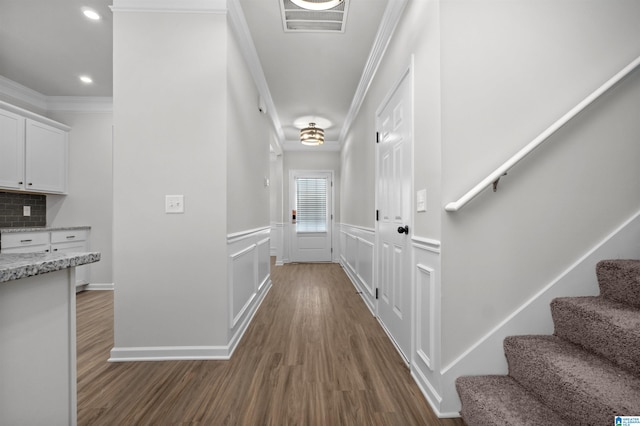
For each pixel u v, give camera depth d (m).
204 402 1.47
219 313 1.97
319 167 6.18
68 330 0.84
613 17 1.45
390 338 2.26
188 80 1.97
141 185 1.96
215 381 1.67
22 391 0.71
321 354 2.00
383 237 2.51
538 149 1.42
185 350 1.94
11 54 2.78
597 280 1.39
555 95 1.43
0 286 0.65
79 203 3.78
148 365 1.86
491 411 1.10
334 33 2.45
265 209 3.66
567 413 1.01
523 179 1.41
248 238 2.63
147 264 1.96
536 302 1.39
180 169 1.97
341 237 5.69
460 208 1.34
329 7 1.99
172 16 1.97
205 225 1.98
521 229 1.41
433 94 1.48
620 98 1.43
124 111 1.95
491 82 1.42
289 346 2.13
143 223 1.96
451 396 1.37
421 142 1.63
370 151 3.06
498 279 1.40
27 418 0.72
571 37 1.44
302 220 6.14
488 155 1.41
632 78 1.43
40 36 2.50
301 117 4.51
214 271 1.97
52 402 0.78
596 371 1.02
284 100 3.86
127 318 1.94
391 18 2.12
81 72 3.11
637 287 1.17
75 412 0.85
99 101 3.75
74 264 0.80
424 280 1.58
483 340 1.38
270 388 1.59
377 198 2.73
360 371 1.77
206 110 1.98
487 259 1.40
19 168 3.16
